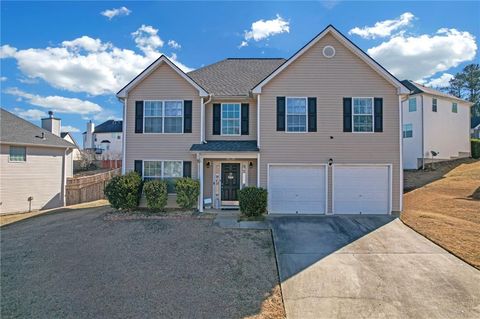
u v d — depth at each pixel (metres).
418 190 17.66
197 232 10.45
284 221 11.89
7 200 16.39
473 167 22.22
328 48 13.39
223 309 6.02
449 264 7.90
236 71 17.06
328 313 5.96
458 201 14.03
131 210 13.38
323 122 13.30
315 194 13.29
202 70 17.27
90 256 8.56
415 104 24.17
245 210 12.23
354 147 13.23
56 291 6.62
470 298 6.37
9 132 17.39
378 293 6.66
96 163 37.62
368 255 8.65
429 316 5.80
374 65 13.13
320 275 7.53
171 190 13.93
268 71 16.97
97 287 6.79
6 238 10.63
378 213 13.11
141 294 6.50
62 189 19.28
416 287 6.86
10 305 6.03
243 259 8.38
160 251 8.84
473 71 47.44
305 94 13.38
